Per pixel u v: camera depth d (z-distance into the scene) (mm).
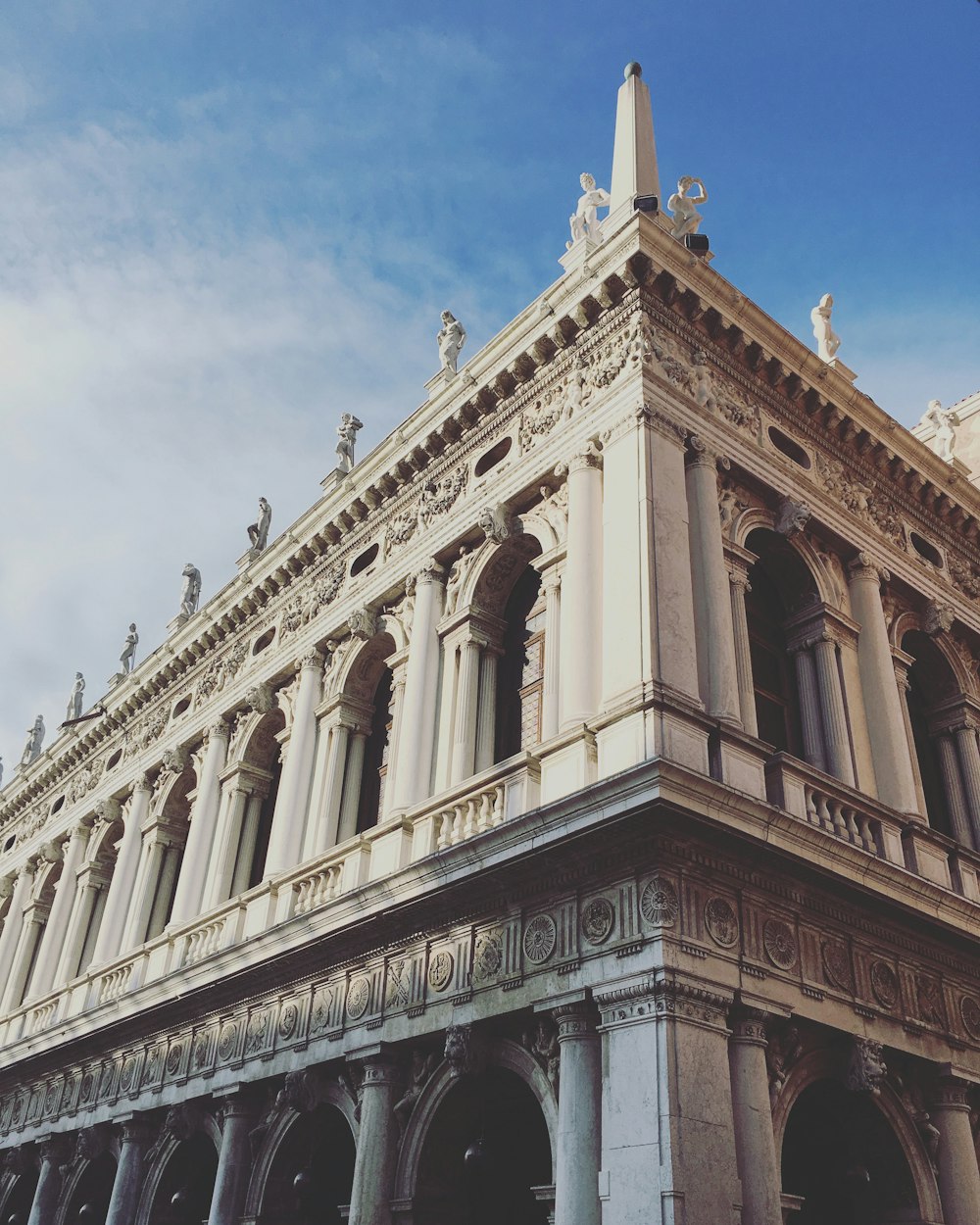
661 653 18219
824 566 24125
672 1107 14125
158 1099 25234
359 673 27406
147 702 37500
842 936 18219
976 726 26531
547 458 22953
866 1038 17516
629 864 16125
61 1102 30016
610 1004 15453
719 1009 15430
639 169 24703
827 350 27672
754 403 24141
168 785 33719
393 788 23203
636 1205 13906
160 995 25875
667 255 22641
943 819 25797
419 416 27312
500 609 24484
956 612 27203
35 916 40438
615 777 15805
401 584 26422
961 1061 19219
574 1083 15570
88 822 39000
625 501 20281
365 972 20516
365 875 21531
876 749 22547
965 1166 18281
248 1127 22297
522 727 22766
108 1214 25094
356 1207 18109
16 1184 31453
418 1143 18281
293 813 26281
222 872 28688
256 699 30234
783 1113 16031
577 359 23359
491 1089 18641
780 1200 14797
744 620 21297
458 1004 18031
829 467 25531
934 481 27844
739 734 18266
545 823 16797
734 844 16359
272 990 22844
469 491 25203
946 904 19422
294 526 30938
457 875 18078
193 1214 24781
